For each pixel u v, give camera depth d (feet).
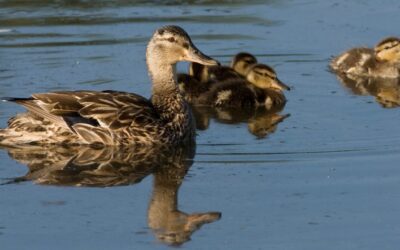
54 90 55.26
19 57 60.85
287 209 39.22
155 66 49.88
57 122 46.98
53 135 47.34
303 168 43.75
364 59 61.11
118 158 45.85
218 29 66.18
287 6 70.38
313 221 38.04
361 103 54.80
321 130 49.60
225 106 55.77
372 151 45.88
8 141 47.67
